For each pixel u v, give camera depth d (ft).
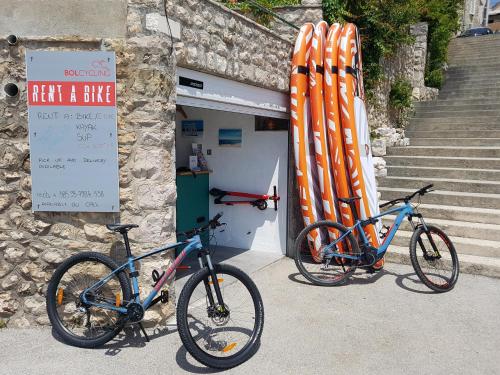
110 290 10.90
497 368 9.45
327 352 10.12
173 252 11.30
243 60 13.91
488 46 50.14
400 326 11.53
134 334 10.88
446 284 14.19
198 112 19.63
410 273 15.96
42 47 10.43
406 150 25.23
